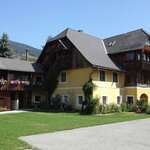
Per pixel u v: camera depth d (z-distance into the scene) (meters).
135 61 37.72
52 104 37.72
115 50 40.25
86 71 34.66
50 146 12.45
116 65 38.06
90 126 19.69
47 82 38.56
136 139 14.66
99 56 37.72
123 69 38.12
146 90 39.44
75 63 36.28
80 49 36.22
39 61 42.78
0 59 38.25
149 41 39.69
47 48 41.28
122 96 38.47
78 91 35.50
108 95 36.12
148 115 30.38
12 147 11.74
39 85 38.81
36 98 40.06
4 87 35.00
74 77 36.28
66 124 20.09
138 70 37.59
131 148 12.35
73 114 29.91
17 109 36.47
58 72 38.16
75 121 22.17
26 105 38.50
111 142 13.67
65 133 16.20
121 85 38.50
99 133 16.48
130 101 38.28
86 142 13.55
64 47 36.72
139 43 38.44
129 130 18.08
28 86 37.69
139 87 38.06
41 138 14.37
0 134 14.73
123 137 15.23
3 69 35.38
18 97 37.38
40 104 38.53
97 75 34.88
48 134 15.72
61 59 37.59
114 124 21.36
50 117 25.33
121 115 29.84
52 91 38.91
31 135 15.19
